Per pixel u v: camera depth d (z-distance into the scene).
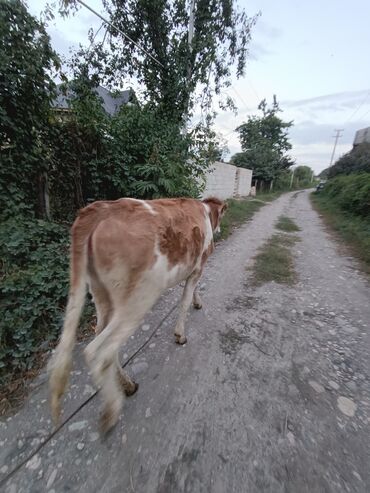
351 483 1.40
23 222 3.22
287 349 2.50
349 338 2.72
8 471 1.41
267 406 1.86
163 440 1.60
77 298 1.53
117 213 1.64
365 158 17.67
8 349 2.06
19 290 2.38
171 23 6.83
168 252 1.76
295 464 1.49
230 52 7.74
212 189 11.15
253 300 3.45
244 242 6.28
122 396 1.68
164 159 4.77
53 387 1.41
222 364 2.26
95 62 7.21
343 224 8.14
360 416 1.81
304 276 4.36
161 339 2.55
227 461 1.49
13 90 3.17
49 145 3.92
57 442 1.56
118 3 6.48
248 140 24.83
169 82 6.69
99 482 1.37
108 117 4.61
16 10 2.94
